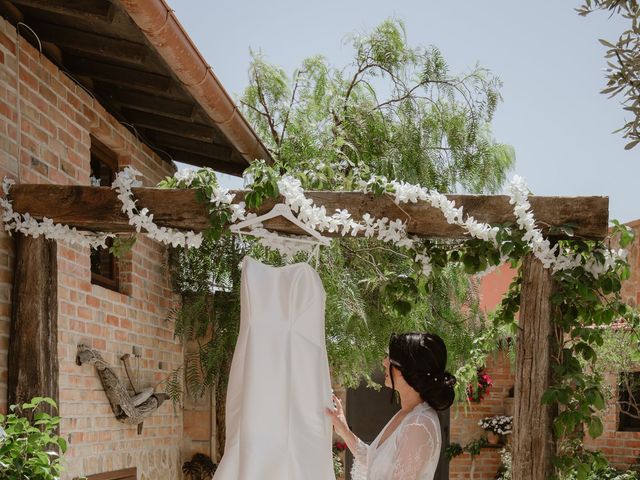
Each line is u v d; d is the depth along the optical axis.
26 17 5.15
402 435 3.57
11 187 4.54
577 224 4.25
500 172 9.01
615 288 4.27
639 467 9.05
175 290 7.57
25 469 3.81
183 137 7.32
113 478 6.16
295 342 3.78
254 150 6.62
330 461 3.71
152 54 5.36
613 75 2.45
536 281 4.28
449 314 7.92
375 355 7.29
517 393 4.27
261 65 9.04
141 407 6.45
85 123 5.82
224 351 7.34
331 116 8.59
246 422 3.65
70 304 5.46
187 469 8.13
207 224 4.46
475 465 10.88
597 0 2.48
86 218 4.49
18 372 4.48
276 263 6.91
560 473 4.25
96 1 4.77
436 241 4.77
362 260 7.29
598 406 4.16
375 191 4.36
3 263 4.52
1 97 4.56
